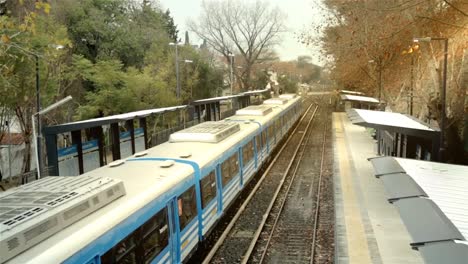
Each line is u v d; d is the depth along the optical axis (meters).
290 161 26.86
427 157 17.42
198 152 13.04
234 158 16.06
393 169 11.03
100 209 7.45
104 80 30.00
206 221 12.16
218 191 13.55
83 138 26.84
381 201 17.06
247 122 22.17
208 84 48.66
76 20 34.38
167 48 43.38
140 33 40.94
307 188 20.12
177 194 9.90
